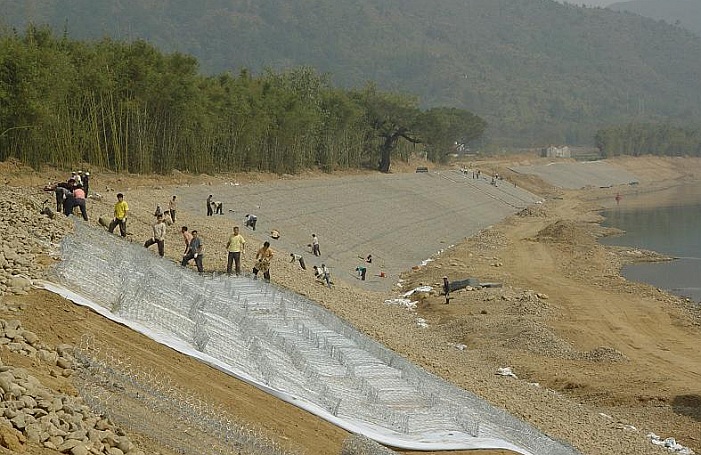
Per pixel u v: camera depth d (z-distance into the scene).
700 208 127.62
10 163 53.34
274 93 94.06
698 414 30.53
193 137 75.38
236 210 61.78
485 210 110.50
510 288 53.19
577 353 38.47
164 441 13.36
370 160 126.50
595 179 187.75
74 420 11.73
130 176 63.72
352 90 126.88
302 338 27.84
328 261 57.09
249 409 16.94
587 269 65.31
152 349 17.73
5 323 14.64
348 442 16.72
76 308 17.88
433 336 41.00
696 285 60.97
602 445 26.44
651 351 39.69
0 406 10.81
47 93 55.19
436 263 66.94
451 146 162.75
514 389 32.41
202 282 30.67
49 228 26.12
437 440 20.41
